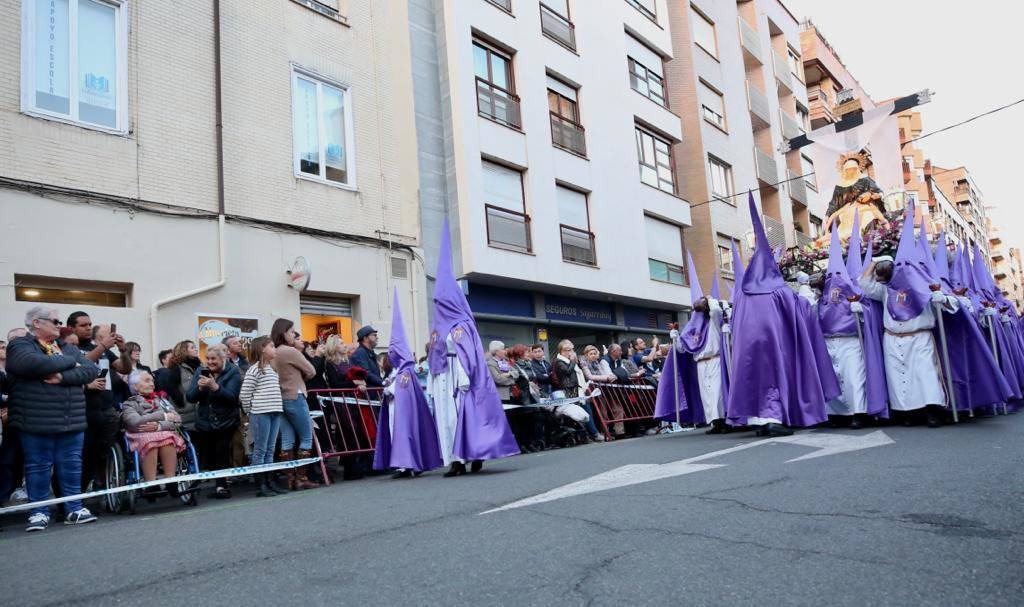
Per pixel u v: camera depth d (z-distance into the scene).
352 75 14.78
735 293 10.02
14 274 9.69
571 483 6.02
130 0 11.47
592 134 20.59
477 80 17.47
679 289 23.30
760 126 32.75
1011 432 7.68
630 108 22.39
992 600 2.65
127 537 5.01
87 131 10.66
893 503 4.28
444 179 16.55
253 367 7.91
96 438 7.03
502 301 17.86
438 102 16.80
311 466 9.02
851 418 10.08
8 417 6.24
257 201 12.68
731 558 3.33
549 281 17.98
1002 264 98.75
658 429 14.23
